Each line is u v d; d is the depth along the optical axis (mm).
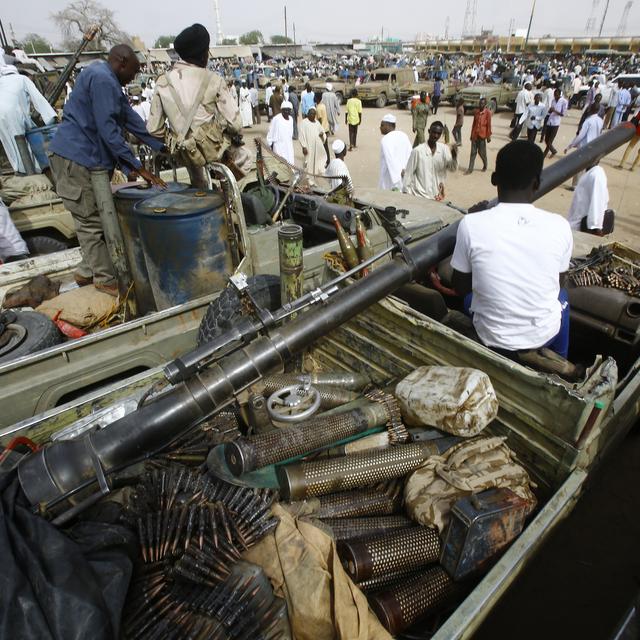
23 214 5449
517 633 2521
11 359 2936
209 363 2051
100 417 2547
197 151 3680
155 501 1992
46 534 1448
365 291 2422
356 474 2086
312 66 51656
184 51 3543
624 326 3062
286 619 1637
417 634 1878
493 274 2379
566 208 9273
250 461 2031
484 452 2131
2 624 1215
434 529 1920
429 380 2303
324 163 10203
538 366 2438
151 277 3455
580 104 25234
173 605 1619
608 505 3285
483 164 12875
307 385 2547
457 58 61250
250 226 4059
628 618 1748
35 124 6988
